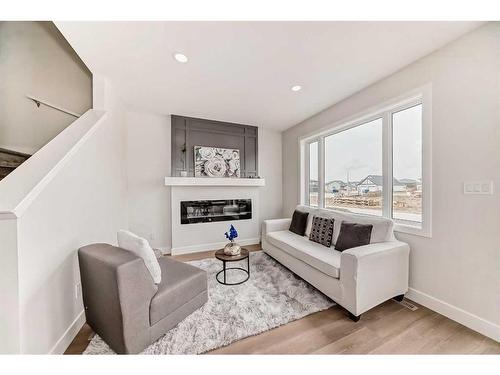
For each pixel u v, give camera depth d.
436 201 1.87
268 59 1.99
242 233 4.12
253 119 3.83
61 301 1.47
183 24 1.54
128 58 1.97
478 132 1.60
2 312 1.09
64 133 1.78
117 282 1.28
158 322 1.50
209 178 3.73
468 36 1.64
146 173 3.48
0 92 2.24
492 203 1.54
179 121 3.65
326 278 2.01
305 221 3.18
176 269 1.93
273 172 4.60
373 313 1.85
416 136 2.18
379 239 2.14
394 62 2.04
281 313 1.83
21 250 1.13
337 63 2.05
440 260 1.84
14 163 2.02
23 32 2.31
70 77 2.46
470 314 1.64
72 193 1.63
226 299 2.04
